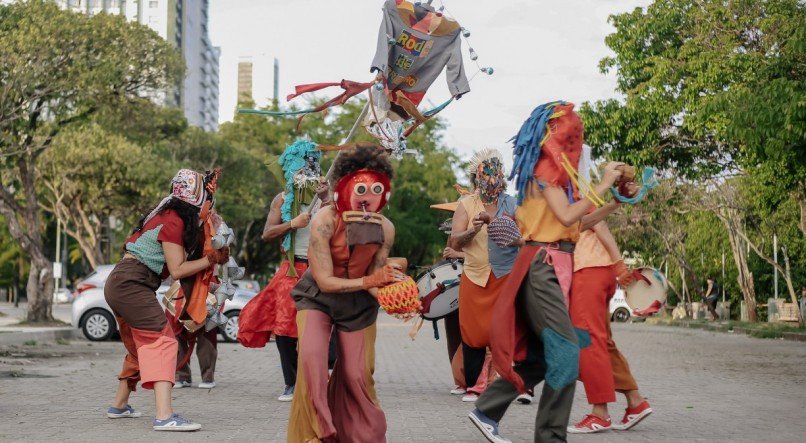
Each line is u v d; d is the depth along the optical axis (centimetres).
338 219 538
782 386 1130
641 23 2855
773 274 4416
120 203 4250
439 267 955
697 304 4522
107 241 5391
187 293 739
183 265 723
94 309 2061
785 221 3838
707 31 2644
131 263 725
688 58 2703
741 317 4212
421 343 2138
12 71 2448
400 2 729
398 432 717
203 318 745
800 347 2062
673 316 4653
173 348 724
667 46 2859
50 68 2530
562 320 565
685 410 875
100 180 3916
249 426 738
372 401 543
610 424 727
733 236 3728
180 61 2758
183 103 14925
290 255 918
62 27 2491
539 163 579
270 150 6022
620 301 4572
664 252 4659
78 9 2681
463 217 844
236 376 1227
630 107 2777
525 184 582
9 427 726
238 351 1792
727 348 2017
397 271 525
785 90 1864
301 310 543
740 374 1315
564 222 564
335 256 538
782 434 716
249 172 5400
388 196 541
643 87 2783
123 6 14700
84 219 4319
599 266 705
